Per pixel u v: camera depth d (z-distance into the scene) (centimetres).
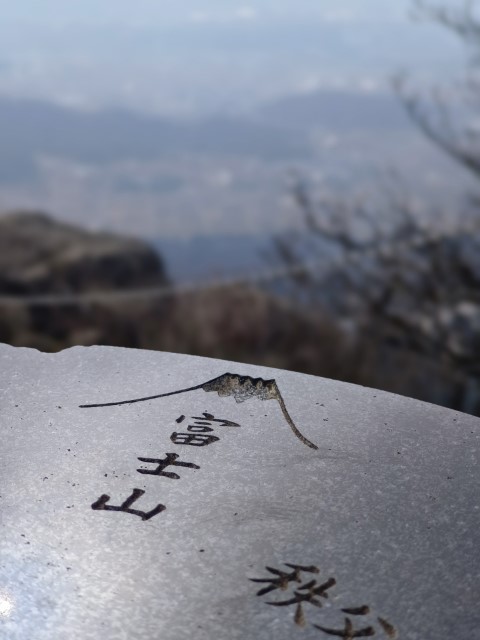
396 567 33
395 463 40
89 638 30
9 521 36
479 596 32
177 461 40
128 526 36
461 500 37
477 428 44
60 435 42
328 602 31
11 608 32
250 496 38
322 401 46
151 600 32
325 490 38
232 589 32
